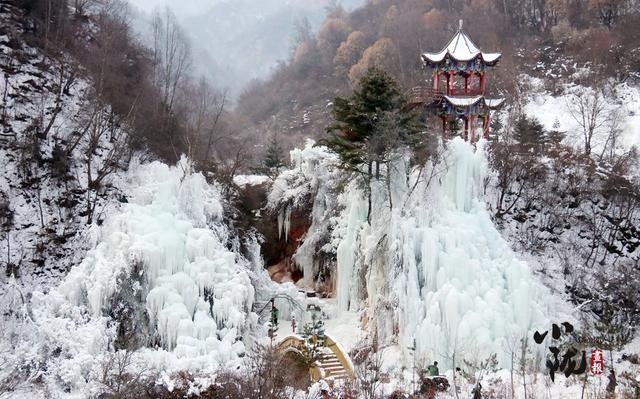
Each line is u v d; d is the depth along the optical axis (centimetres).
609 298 4225
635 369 3269
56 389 2745
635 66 7188
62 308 3147
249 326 3550
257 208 5016
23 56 4538
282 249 4988
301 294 4228
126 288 3316
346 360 3145
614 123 5856
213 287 3488
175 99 6359
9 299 3303
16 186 3838
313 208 4712
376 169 4047
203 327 3247
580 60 7588
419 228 3688
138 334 3262
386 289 3700
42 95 4369
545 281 4334
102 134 4419
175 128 4938
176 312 3225
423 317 3459
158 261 3381
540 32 9381
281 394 2562
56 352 2998
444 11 10769
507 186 4941
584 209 4919
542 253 4584
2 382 2692
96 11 6831
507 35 9288
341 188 4225
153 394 2616
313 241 4619
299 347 3130
